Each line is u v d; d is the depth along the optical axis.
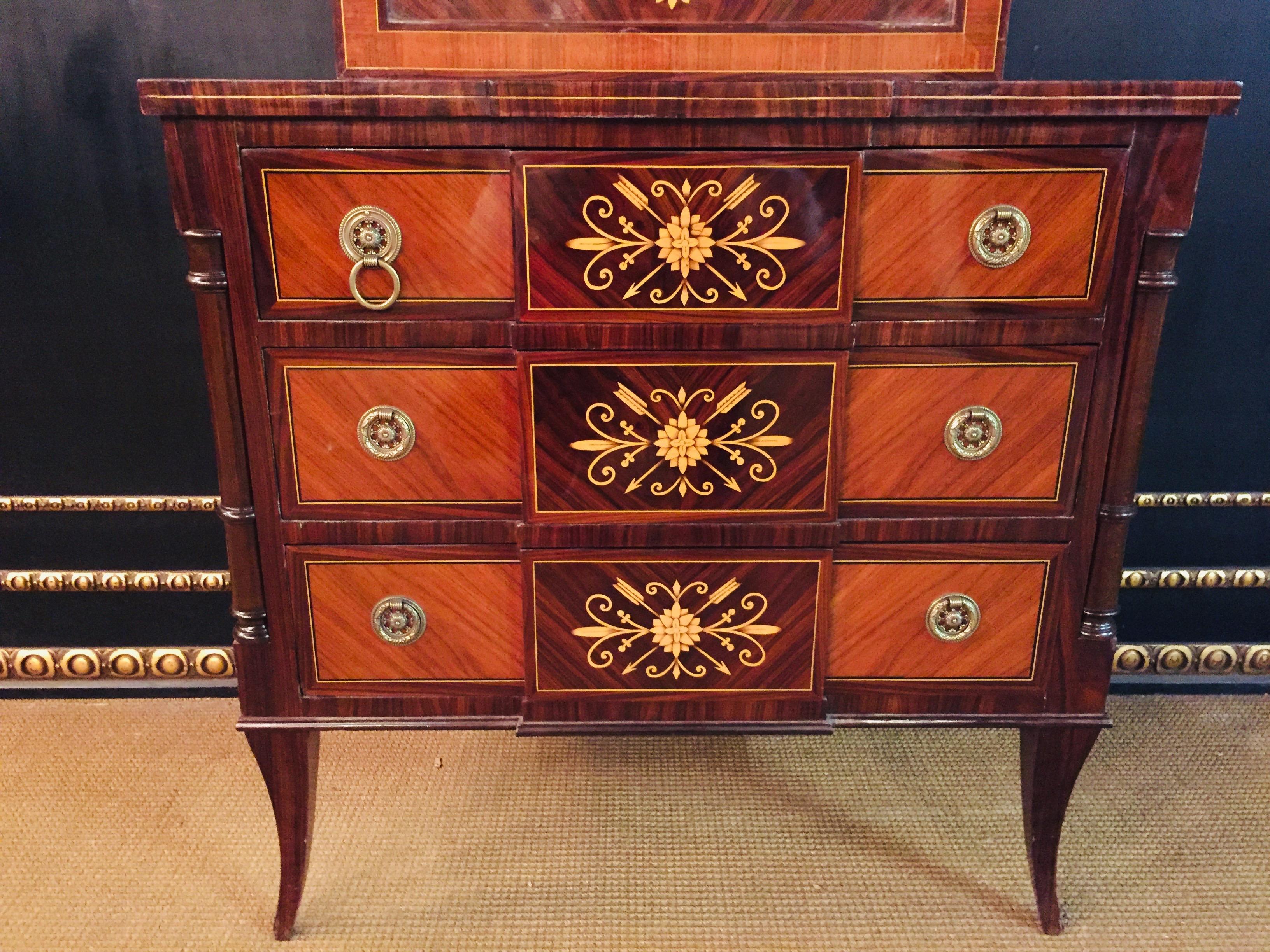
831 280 0.96
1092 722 1.12
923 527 1.04
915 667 1.10
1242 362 1.59
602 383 0.99
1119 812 1.43
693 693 1.11
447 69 0.97
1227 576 1.71
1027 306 0.98
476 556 1.05
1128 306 0.97
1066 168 0.93
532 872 1.32
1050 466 1.03
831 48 0.97
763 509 1.04
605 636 1.08
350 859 1.34
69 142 1.45
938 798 1.47
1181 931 1.22
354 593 1.07
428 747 1.59
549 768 1.54
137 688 1.74
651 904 1.26
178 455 1.64
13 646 1.73
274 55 1.43
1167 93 0.89
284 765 1.14
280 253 0.95
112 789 1.48
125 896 1.27
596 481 1.02
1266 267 1.54
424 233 0.94
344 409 1.00
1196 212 1.52
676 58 0.97
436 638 1.09
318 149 0.92
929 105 0.89
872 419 1.01
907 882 1.30
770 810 1.44
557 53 0.97
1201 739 1.62
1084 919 1.24
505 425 1.01
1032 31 1.44
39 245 1.50
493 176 0.92
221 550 1.69
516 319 0.97
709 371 0.99
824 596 1.07
